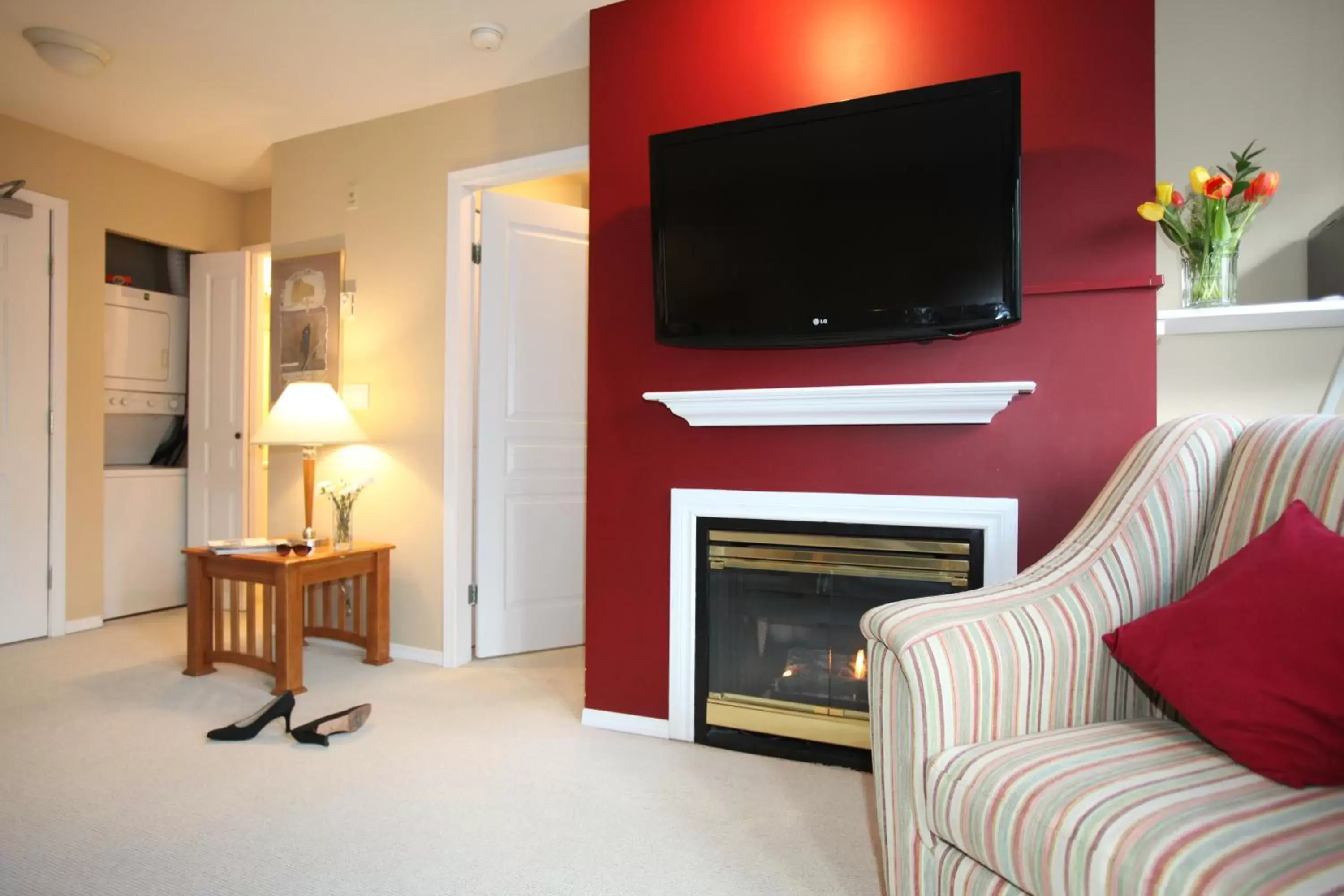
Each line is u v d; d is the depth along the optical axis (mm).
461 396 3264
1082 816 966
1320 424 1397
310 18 2639
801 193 2086
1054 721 1313
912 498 2133
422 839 1785
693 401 2248
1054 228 1995
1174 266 2164
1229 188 1847
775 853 1740
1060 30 1996
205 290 4297
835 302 2055
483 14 2598
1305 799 978
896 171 1981
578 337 3551
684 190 2221
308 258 3590
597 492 2547
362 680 3037
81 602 3795
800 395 2107
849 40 2215
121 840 1764
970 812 1099
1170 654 1189
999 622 1303
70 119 3508
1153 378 1924
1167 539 1465
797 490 2279
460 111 3246
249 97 3248
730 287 2172
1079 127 1977
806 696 2299
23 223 3547
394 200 3396
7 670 3119
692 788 2070
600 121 2539
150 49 2859
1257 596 1139
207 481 4262
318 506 3584
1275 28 2066
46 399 3646
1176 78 2141
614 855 1725
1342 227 1847
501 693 2879
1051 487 2008
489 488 3332
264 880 1604
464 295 3262
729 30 2361
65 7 2582
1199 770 1067
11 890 1556
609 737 2453
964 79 2090
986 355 2072
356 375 3465
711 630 2381
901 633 1245
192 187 4285
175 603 4305
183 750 2305
